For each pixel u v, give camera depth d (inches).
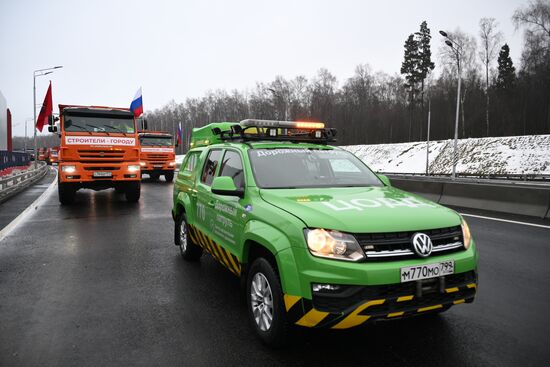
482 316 155.9
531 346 131.9
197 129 469.4
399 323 149.5
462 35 2132.1
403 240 116.6
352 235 114.3
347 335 139.9
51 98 738.2
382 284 110.7
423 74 2564.0
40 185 801.6
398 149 2174.0
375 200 138.5
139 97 742.5
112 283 198.8
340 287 111.3
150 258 247.1
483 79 2354.8
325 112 3184.1
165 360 124.7
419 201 142.5
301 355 126.8
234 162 176.7
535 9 1806.1
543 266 223.0
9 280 203.6
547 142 1502.2
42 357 126.7
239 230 152.2
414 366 119.9
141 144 877.2
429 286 117.3
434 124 2603.3
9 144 1808.6
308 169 169.2
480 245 272.2
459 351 128.6
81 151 474.9
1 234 317.4
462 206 466.3
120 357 126.7
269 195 144.2
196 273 215.2
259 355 127.2
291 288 117.6
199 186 209.9
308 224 118.5
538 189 388.8
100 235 315.9
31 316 158.7
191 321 153.6
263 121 186.9
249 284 143.3
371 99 3176.7
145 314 160.2
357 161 186.7
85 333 143.6
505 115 2244.1
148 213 430.0
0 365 121.6
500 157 1544.0
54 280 203.8
